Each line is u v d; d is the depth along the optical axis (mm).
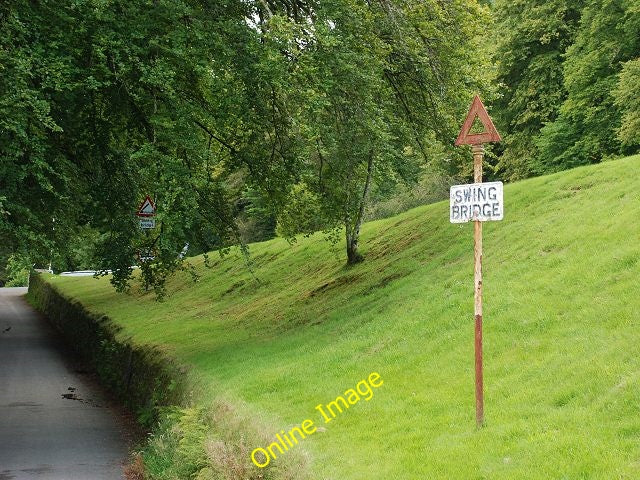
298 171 15977
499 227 16297
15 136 12281
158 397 14422
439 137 18047
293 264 26781
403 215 25516
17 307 47469
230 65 14023
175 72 13992
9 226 13117
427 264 16953
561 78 34219
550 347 9305
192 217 14180
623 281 10227
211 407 10648
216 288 28562
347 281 20016
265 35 13477
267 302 22531
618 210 13195
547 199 16250
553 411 7496
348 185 16266
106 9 12867
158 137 13977
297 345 14633
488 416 7906
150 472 10156
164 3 12781
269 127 15492
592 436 6613
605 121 31312
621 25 30125
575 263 11711
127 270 17531
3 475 10969
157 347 17688
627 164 15922
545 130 32469
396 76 17438
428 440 7762
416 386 9797
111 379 19984
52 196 15414
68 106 14141
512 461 6605
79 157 16906
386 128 15102
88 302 31406
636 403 6879
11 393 19000
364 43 15219
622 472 5801
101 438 13836
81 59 13555
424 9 16125
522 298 11273
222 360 14453
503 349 9914
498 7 36500
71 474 11047
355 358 12078
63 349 28359
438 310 12539
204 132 17000
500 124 36625
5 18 12242
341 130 15148
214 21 14164
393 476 6895
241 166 16828
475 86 17984
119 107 15094
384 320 13648
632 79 27109
